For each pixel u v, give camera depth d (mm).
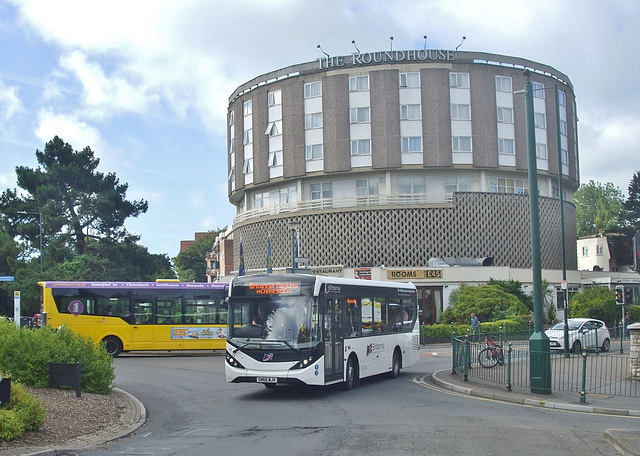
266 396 17375
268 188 58406
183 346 30062
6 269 64750
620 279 53938
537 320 17188
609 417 13930
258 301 17297
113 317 29734
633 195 90312
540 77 57094
